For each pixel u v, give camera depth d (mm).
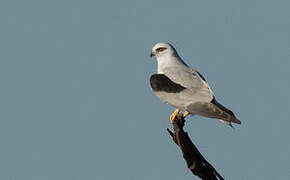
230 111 10625
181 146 9859
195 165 9945
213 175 10102
